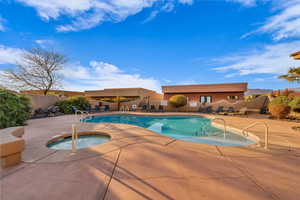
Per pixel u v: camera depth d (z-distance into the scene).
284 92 14.55
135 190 2.06
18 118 6.79
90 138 5.64
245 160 3.15
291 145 4.19
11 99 6.69
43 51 16.80
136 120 11.98
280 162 3.06
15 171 2.55
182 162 3.02
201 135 7.26
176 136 7.00
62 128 6.30
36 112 11.05
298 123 7.88
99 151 3.61
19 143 2.89
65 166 2.78
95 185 2.17
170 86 22.73
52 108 12.03
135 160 3.09
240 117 10.78
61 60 18.31
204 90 20.62
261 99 15.83
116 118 12.73
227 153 3.57
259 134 5.41
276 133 5.58
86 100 15.58
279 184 2.25
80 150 3.66
